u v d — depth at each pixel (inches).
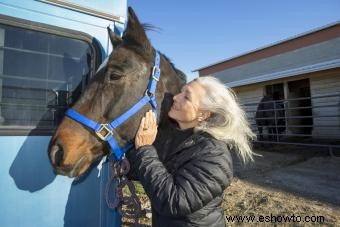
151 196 66.7
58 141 75.0
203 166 66.9
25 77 87.5
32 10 87.0
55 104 91.7
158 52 92.4
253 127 551.8
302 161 327.0
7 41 85.2
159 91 85.5
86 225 92.7
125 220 169.2
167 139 81.3
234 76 716.7
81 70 95.7
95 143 78.7
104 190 96.1
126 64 80.1
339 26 494.9
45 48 90.5
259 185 240.5
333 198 201.0
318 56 530.0
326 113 455.5
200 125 74.9
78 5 93.4
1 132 81.5
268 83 534.9
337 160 313.3
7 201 81.5
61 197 89.0
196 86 75.7
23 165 84.1
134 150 75.8
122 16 102.7
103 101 77.9
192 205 64.8
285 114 445.7
